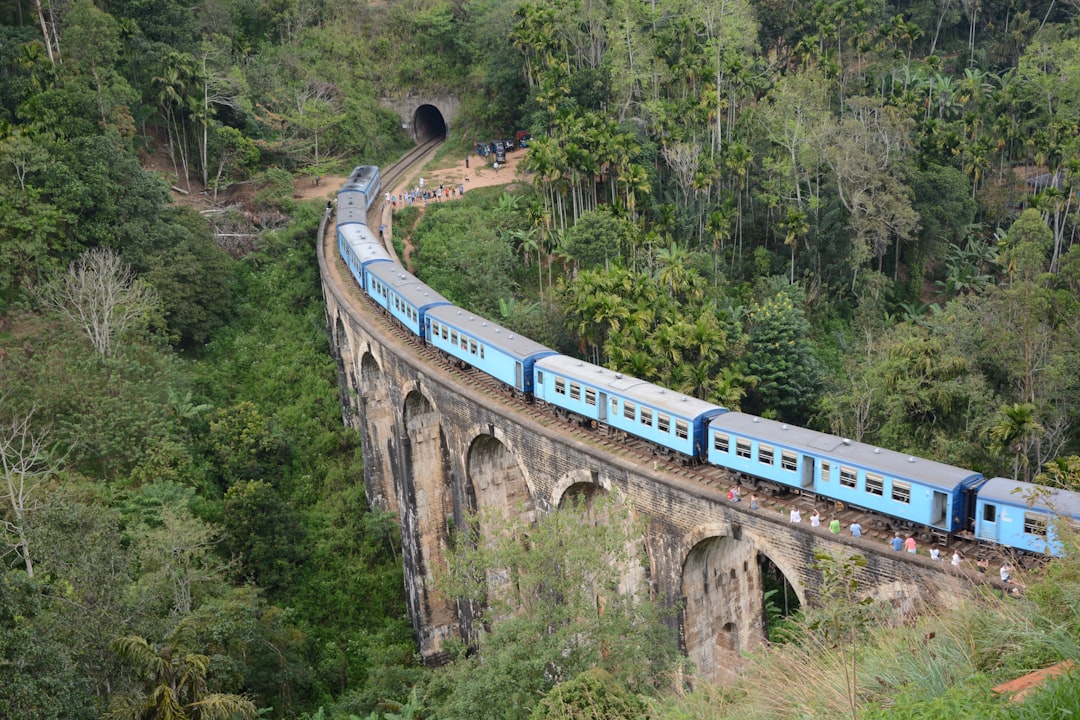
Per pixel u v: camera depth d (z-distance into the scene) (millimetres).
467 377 61469
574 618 38594
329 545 72562
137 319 78812
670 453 47719
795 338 86750
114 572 41375
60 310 77125
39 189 82375
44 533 40438
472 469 58781
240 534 68000
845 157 100938
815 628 23672
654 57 114938
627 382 50469
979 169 116250
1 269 78375
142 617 42719
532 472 52750
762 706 24922
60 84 96812
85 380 69562
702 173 99625
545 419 53875
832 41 141000
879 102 113375
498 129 133125
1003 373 76750
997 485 35500
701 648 46125
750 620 48656
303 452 81562
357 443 82750
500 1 141375
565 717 31547
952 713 18219
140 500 64062
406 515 69188
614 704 31812
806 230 98812
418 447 67812
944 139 116812
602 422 50688
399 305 69812
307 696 60469
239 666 51844
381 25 141875
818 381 86188
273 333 92750
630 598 39531
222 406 82812
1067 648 20828
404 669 61938
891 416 73062
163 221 90125
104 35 102188
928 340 74000
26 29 104312
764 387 84125
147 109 106000
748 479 43750
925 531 37344
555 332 87688
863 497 38781
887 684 23016
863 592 36938
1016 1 157000
